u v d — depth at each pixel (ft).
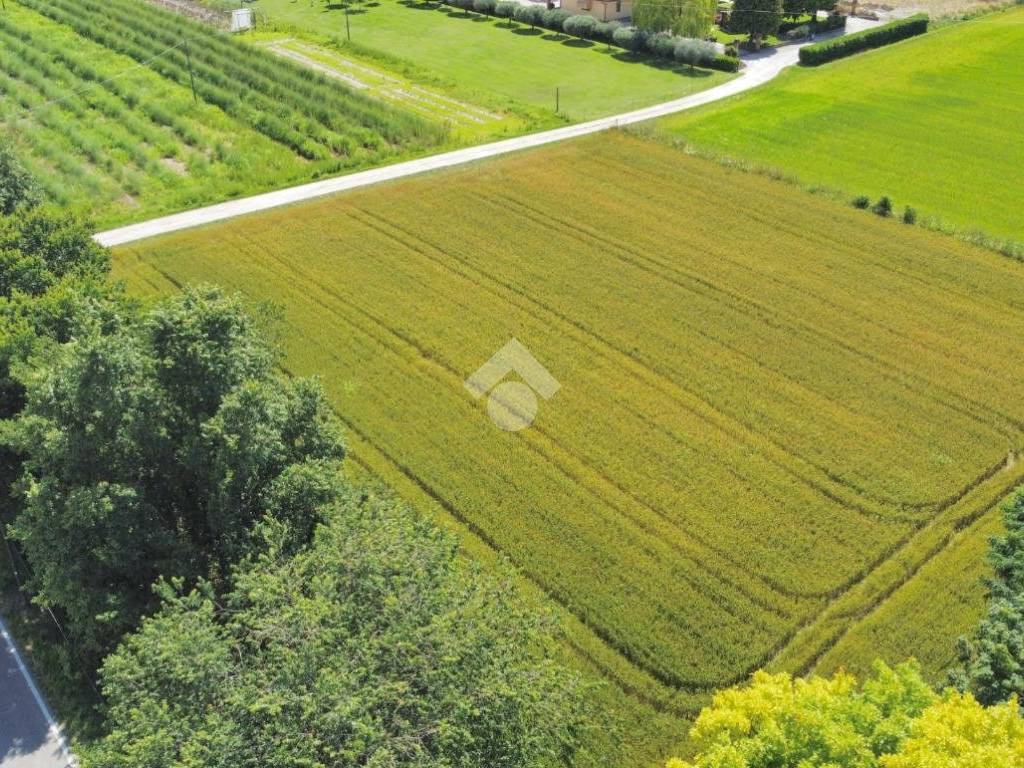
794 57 282.15
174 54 264.31
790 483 112.57
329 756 60.54
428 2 341.41
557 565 100.07
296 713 61.05
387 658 64.49
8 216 122.83
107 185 192.95
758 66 274.98
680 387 130.82
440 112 240.94
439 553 74.69
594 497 110.32
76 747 70.33
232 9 313.53
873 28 288.71
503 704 64.39
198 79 248.52
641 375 132.98
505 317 146.41
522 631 72.79
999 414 125.08
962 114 235.20
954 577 98.78
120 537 79.66
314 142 218.79
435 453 117.29
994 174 202.08
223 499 81.35
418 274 158.71
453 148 213.05
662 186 192.75
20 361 94.79
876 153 212.43
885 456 117.08
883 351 138.82
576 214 180.24
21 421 86.22
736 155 209.36
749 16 281.95
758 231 174.50
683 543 103.40
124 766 61.57
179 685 65.00
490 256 164.76
